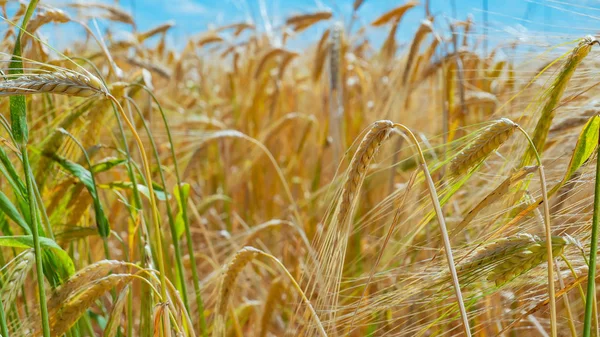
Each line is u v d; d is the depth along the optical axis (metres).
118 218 1.66
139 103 1.82
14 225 1.21
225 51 3.45
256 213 2.43
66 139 1.19
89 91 0.94
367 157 0.94
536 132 1.01
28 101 1.24
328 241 0.98
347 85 2.15
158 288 1.08
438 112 1.91
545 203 0.92
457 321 1.22
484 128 0.96
